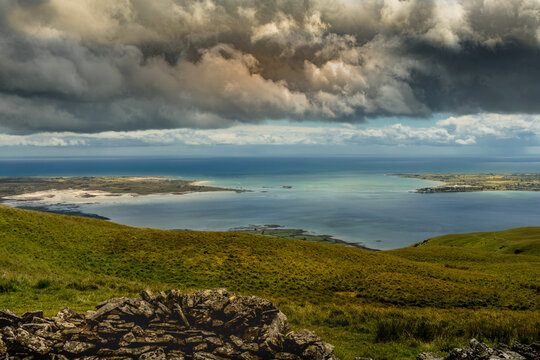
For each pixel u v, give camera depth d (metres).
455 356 12.97
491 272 57.16
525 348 12.83
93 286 27.22
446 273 51.16
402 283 41.12
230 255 50.06
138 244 51.50
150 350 10.10
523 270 58.03
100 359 9.55
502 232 124.31
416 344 18.09
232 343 10.84
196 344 10.63
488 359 12.10
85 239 50.81
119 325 10.70
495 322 22.27
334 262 54.69
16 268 31.34
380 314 25.58
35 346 9.19
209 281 38.62
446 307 33.44
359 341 18.77
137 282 33.75
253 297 12.62
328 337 19.34
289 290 37.84
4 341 9.12
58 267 36.34
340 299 35.09
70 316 11.17
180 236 58.69
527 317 26.58
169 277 39.00
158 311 11.52
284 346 11.13
